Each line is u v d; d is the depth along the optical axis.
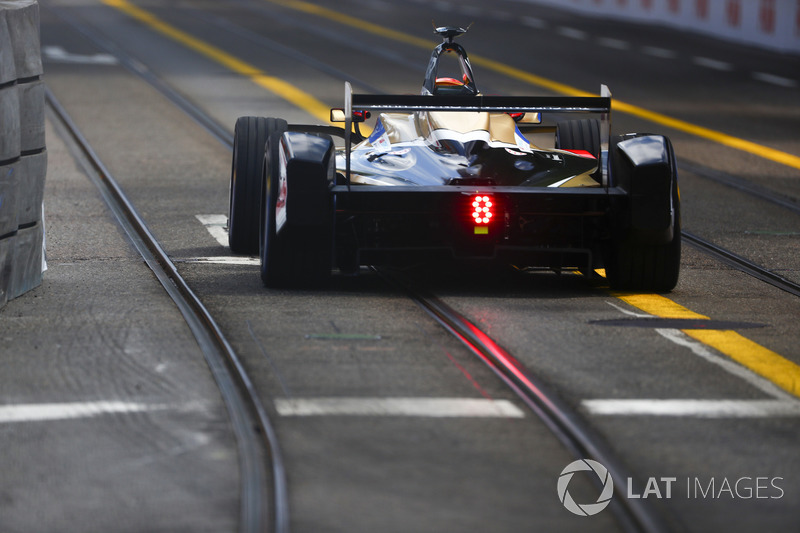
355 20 148.50
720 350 25.78
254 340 25.86
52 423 20.55
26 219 30.88
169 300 30.20
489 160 32.56
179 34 127.62
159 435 19.98
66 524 16.55
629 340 26.47
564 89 93.50
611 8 158.75
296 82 92.94
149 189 50.53
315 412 21.09
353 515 16.86
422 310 29.48
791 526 16.92
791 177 58.88
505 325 27.67
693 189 54.75
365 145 35.38
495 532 16.45
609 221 31.62
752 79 102.44
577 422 20.78
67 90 85.44
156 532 16.30
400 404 21.61
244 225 37.00
